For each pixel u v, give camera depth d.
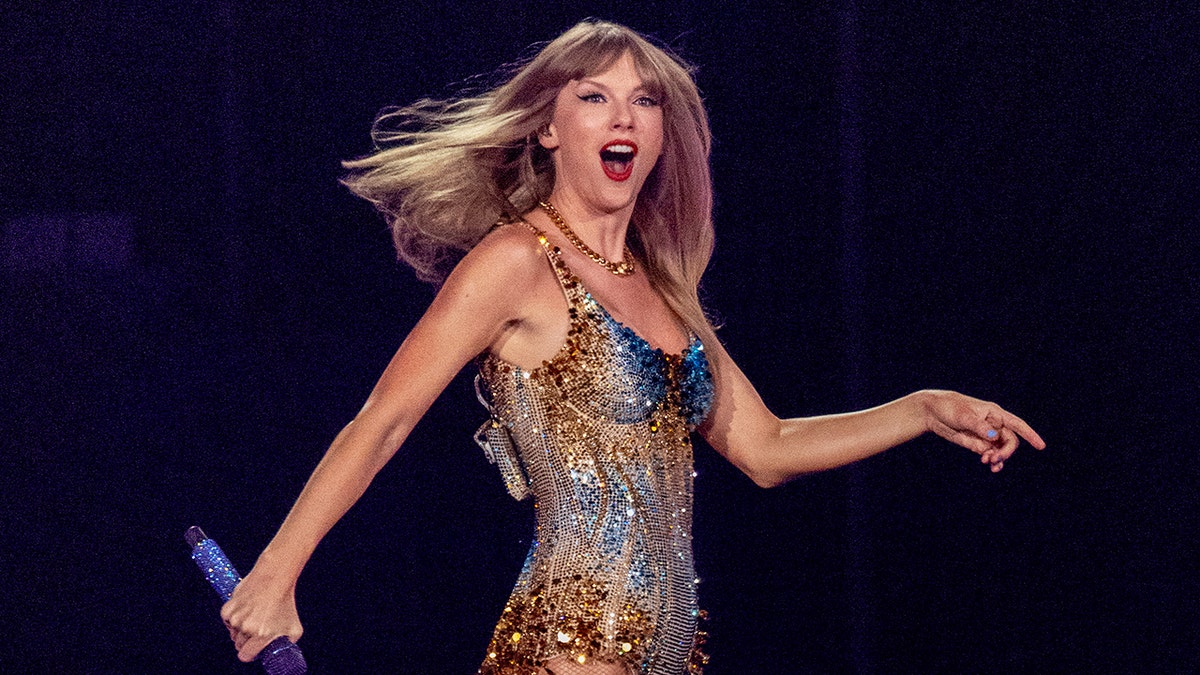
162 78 19.70
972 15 17.69
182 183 19.97
